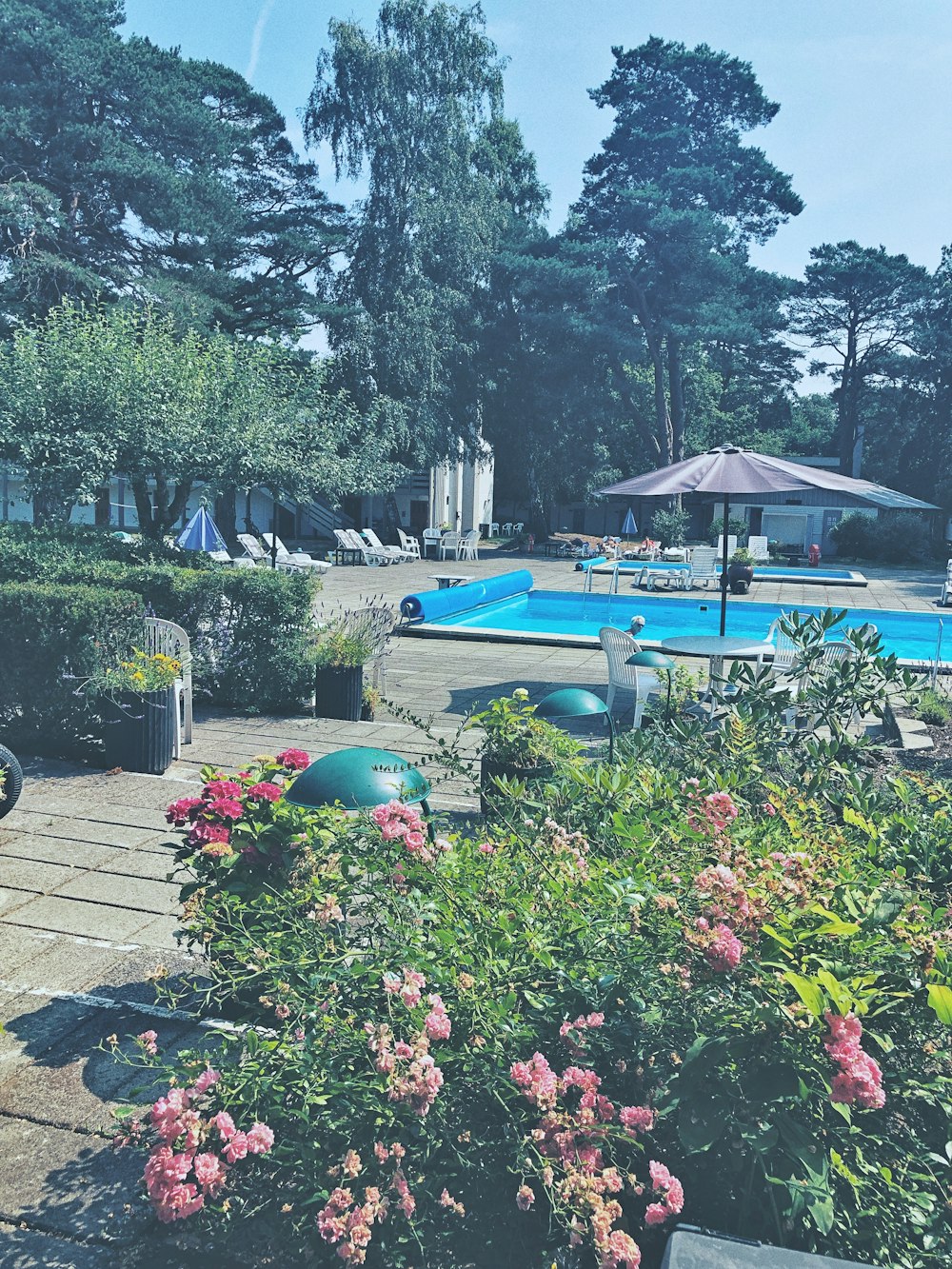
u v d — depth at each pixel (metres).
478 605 20.50
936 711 8.91
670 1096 2.35
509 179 39.94
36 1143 3.26
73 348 14.84
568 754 5.74
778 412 63.56
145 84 31.25
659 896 2.62
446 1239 2.54
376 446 27.67
